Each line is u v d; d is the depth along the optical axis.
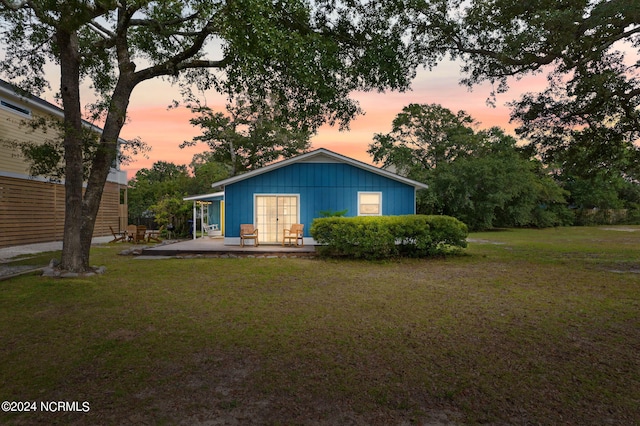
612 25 9.81
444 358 4.03
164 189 29.56
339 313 5.79
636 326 5.18
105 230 23.06
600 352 4.23
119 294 7.07
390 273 9.56
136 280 8.49
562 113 12.50
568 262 11.73
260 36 7.19
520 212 34.47
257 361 3.93
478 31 12.15
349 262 11.62
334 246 12.37
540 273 9.60
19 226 15.92
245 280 8.54
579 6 9.88
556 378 3.55
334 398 3.14
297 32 8.71
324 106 11.28
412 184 15.59
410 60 12.98
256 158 38.34
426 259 12.33
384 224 12.12
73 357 4.02
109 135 9.42
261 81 9.91
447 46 13.01
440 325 5.20
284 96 10.80
